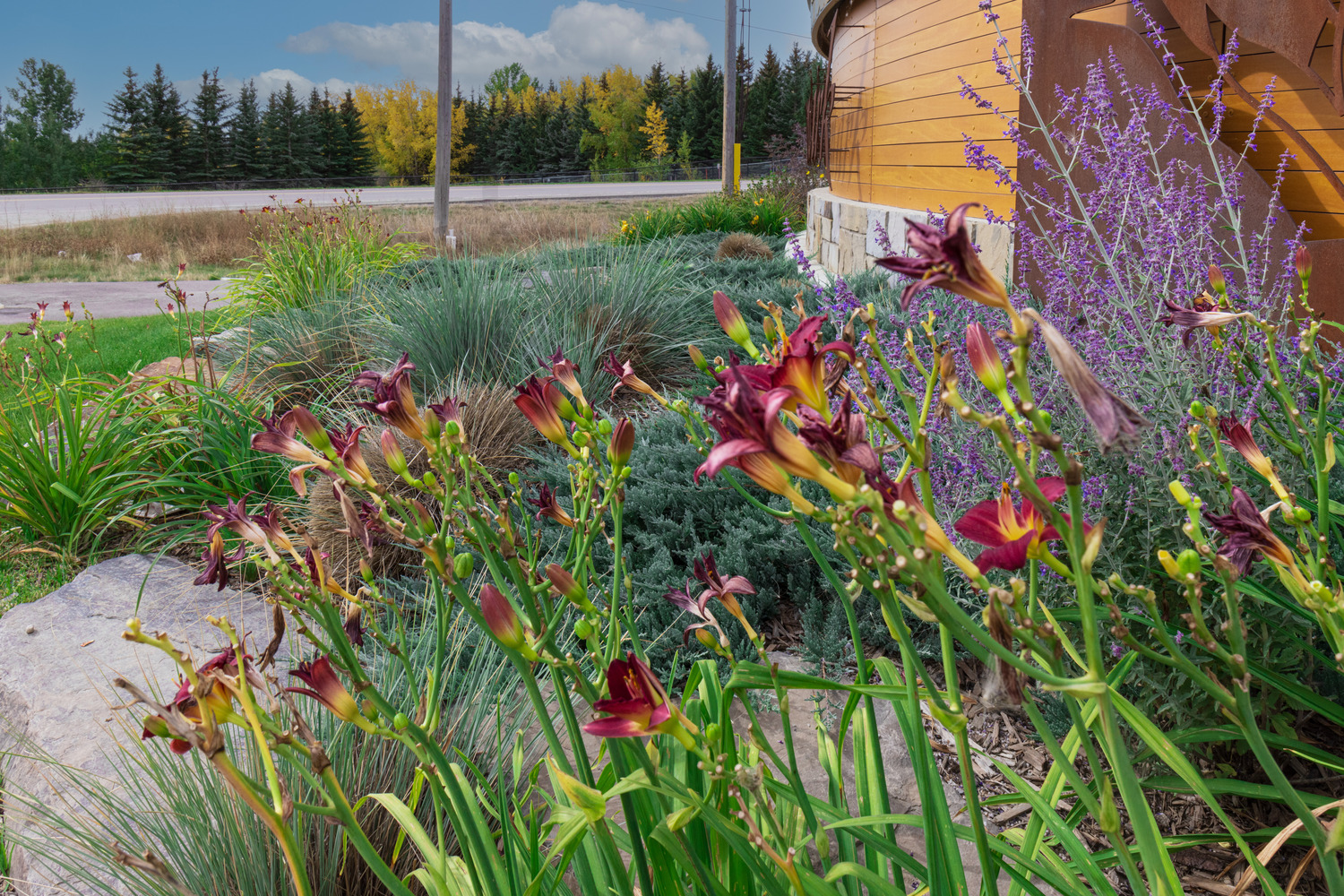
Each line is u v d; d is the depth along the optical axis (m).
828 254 10.62
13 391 5.83
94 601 3.57
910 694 0.97
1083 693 0.62
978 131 5.71
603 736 0.77
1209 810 2.04
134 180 49.94
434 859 1.15
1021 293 2.64
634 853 1.02
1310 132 4.20
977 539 0.69
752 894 1.23
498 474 3.96
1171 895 0.65
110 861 1.82
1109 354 2.18
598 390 5.14
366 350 5.87
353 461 1.04
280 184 51.41
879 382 2.53
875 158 8.45
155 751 2.11
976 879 1.90
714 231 16.34
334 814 0.89
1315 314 2.85
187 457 4.55
